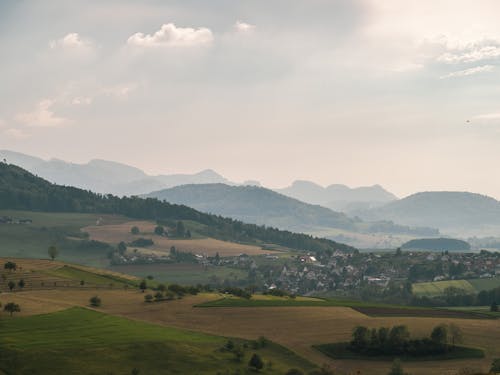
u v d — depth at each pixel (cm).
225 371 13400
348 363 14788
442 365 14512
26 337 14388
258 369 13725
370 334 15812
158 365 13412
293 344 15912
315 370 13700
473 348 15562
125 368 13000
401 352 15375
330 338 16362
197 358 14075
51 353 13262
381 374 13862
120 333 15475
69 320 16575
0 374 12138
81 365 12875
